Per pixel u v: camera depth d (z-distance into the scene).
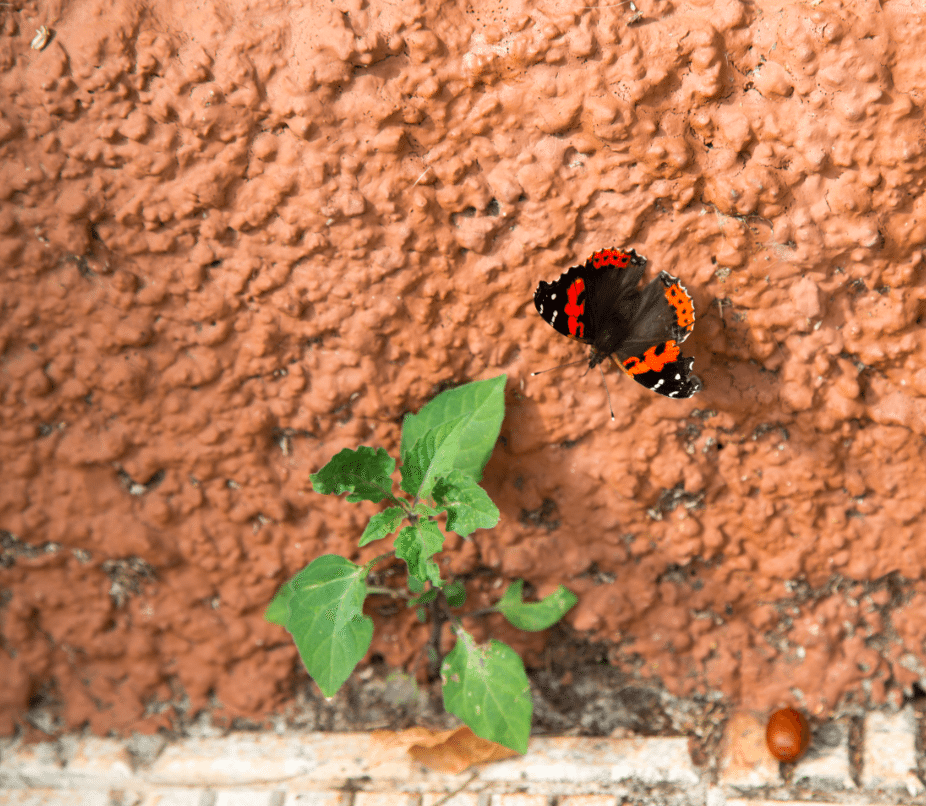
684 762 0.82
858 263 0.77
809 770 0.81
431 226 0.77
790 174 0.76
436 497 0.77
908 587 0.82
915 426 0.79
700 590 0.83
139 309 0.79
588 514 0.82
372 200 0.77
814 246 0.77
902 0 0.74
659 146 0.76
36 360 0.80
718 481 0.81
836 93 0.75
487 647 0.80
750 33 0.75
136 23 0.76
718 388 0.79
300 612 0.78
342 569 0.79
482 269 0.78
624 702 0.83
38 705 0.85
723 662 0.83
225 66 0.76
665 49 0.75
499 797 0.82
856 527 0.81
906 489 0.80
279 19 0.76
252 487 0.82
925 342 0.78
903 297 0.77
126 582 0.83
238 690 0.84
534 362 0.79
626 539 0.82
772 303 0.78
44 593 0.83
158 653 0.84
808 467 0.80
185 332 0.79
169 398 0.80
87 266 0.79
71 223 0.78
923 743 0.81
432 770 0.82
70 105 0.76
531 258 0.78
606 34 0.75
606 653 0.84
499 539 0.82
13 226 0.78
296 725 0.84
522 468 0.81
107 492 0.82
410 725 0.84
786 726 0.80
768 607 0.82
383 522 0.78
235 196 0.77
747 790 0.81
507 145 0.77
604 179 0.77
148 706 0.85
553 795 0.82
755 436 0.80
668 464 0.80
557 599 0.82
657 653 0.83
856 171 0.76
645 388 0.79
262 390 0.80
